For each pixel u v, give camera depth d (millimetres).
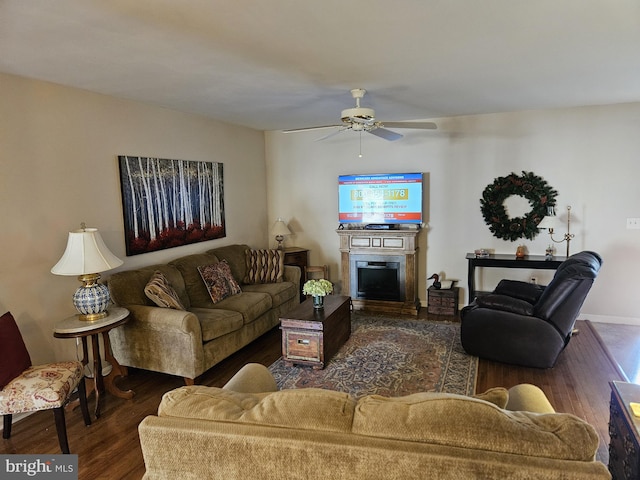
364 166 5578
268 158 6102
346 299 4242
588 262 3361
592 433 1085
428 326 4660
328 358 3713
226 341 3641
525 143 4785
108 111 3623
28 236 3027
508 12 1998
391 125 3684
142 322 3316
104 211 3619
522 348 3488
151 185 4086
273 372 3574
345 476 1127
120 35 2209
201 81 3188
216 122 5031
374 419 1178
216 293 4219
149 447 1276
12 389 2363
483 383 3297
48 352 3180
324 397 1290
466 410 1145
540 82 3383
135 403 3131
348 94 3707
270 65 2789
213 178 4992
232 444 1196
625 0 1876
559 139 4656
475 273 5188
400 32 2232
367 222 5500
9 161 2896
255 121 5145
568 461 1032
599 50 2588
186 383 3303
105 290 3066
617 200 4531
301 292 5719
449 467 1051
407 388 3230
